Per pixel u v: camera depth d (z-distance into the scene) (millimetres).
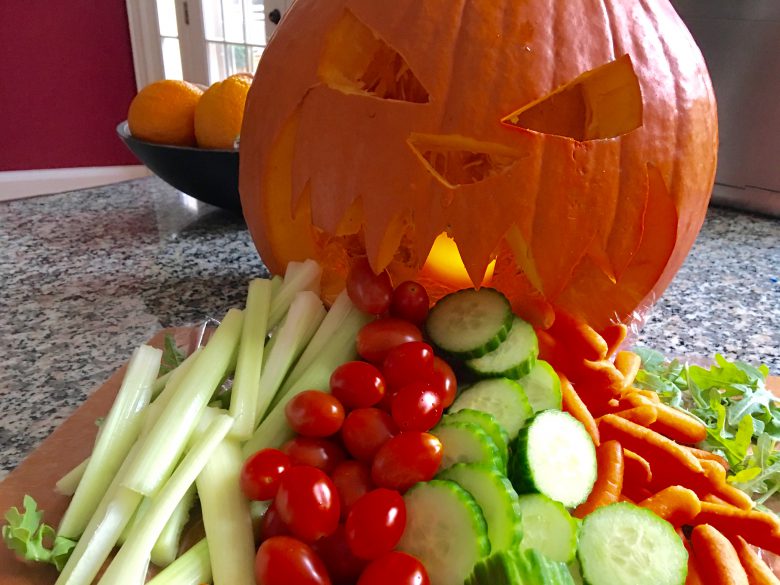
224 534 544
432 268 830
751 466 672
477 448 561
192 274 1088
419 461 534
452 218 664
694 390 784
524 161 648
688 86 712
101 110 1947
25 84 1781
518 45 645
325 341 716
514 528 506
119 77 1976
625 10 687
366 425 583
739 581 535
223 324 722
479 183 658
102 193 1558
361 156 675
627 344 854
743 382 765
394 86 732
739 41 1390
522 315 721
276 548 497
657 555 528
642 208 691
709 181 758
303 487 514
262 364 704
